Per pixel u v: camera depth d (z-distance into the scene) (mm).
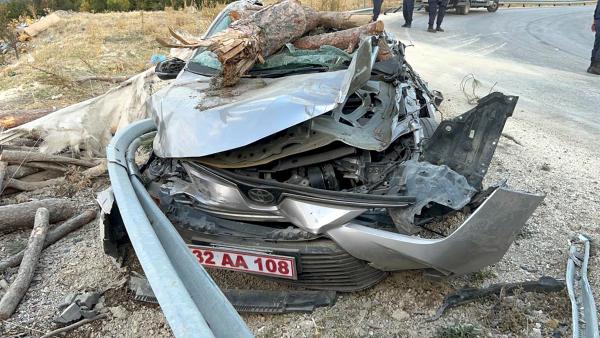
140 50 10648
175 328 1595
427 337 2498
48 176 4617
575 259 3016
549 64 9641
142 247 2059
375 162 2824
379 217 2598
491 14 20203
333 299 2758
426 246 2361
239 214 2623
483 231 2279
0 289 3076
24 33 14273
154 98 3227
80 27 14180
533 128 5695
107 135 5066
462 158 2850
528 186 4105
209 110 2736
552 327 2498
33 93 7375
